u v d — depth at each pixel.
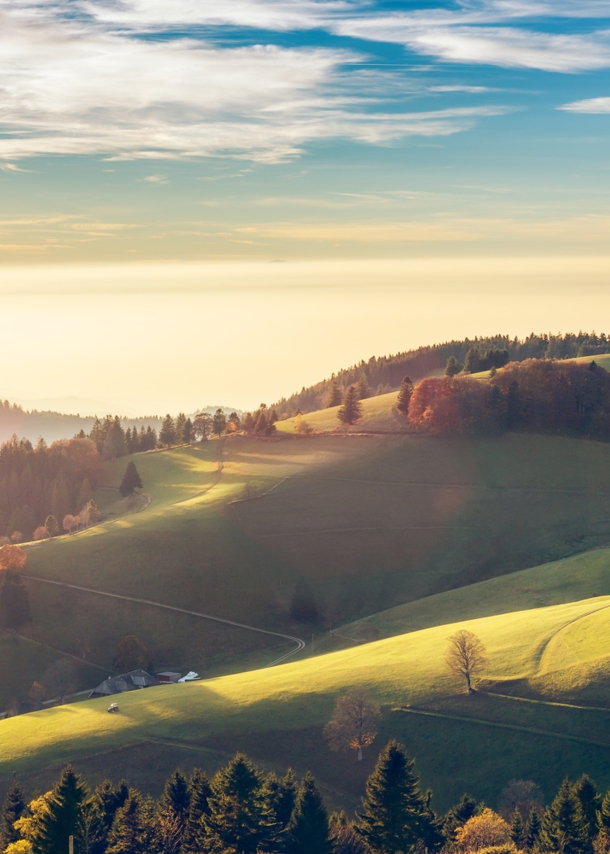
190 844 62.44
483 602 131.50
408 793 61.56
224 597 154.38
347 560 164.00
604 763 71.50
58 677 128.62
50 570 161.62
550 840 59.28
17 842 62.56
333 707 86.19
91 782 78.00
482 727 78.88
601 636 89.62
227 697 93.31
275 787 67.19
